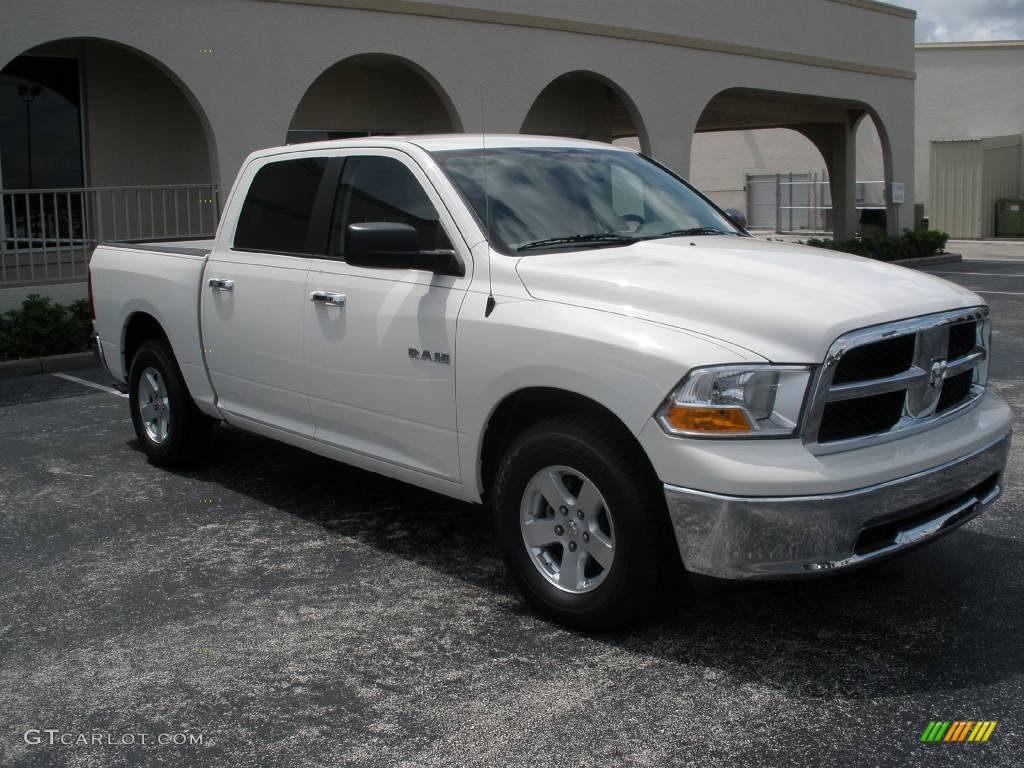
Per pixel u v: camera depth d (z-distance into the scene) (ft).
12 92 42.93
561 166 17.06
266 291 18.10
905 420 12.90
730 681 12.31
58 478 21.40
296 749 11.04
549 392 13.67
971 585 15.02
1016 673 12.39
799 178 114.83
